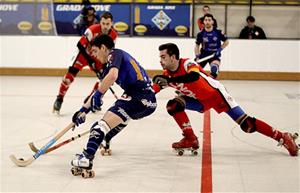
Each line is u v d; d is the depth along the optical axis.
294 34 16.31
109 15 9.70
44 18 16.45
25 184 6.04
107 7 16.38
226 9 16.34
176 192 5.80
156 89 7.02
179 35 16.38
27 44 16.27
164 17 16.31
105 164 6.93
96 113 10.72
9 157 7.22
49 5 16.41
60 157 7.25
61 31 16.47
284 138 7.31
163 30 16.38
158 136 8.70
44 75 16.36
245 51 16.03
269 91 13.99
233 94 13.45
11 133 8.79
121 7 16.36
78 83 15.11
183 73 6.98
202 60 12.54
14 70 16.38
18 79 15.64
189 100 7.32
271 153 7.58
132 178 6.31
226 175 6.48
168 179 6.28
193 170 6.68
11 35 16.42
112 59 6.24
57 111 10.44
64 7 16.34
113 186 5.99
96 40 6.37
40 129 9.12
